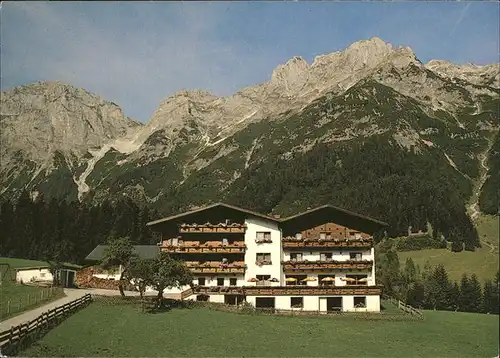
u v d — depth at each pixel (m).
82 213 124.88
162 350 28.83
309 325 39.00
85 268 64.69
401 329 37.84
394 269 62.41
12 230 112.44
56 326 33.06
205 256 54.09
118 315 39.44
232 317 41.09
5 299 42.75
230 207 54.84
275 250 54.03
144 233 121.56
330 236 54.59
